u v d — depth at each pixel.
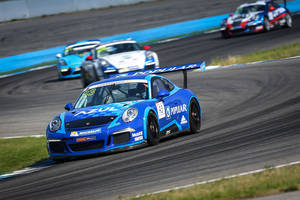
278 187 15.49
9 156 32.19
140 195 16.95
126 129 26.47
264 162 19.80
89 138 26.25
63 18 133.00
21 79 81.38
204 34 106.25
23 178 25.23
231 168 19.62
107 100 29.03
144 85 29.61
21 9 138.75
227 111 39.44
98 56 59.53
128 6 147.50
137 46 61.00
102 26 123.12
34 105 55.41
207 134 30.61
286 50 65.19
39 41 113.25
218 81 54.16
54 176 23.97
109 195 18.16
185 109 31.66
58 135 26.97
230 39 89.19
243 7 92.44
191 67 33.12
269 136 25.91
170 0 148.88
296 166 17.64
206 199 15.14
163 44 99.44
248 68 58.50
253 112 36.50
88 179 21.72
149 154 25.44
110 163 24.55
